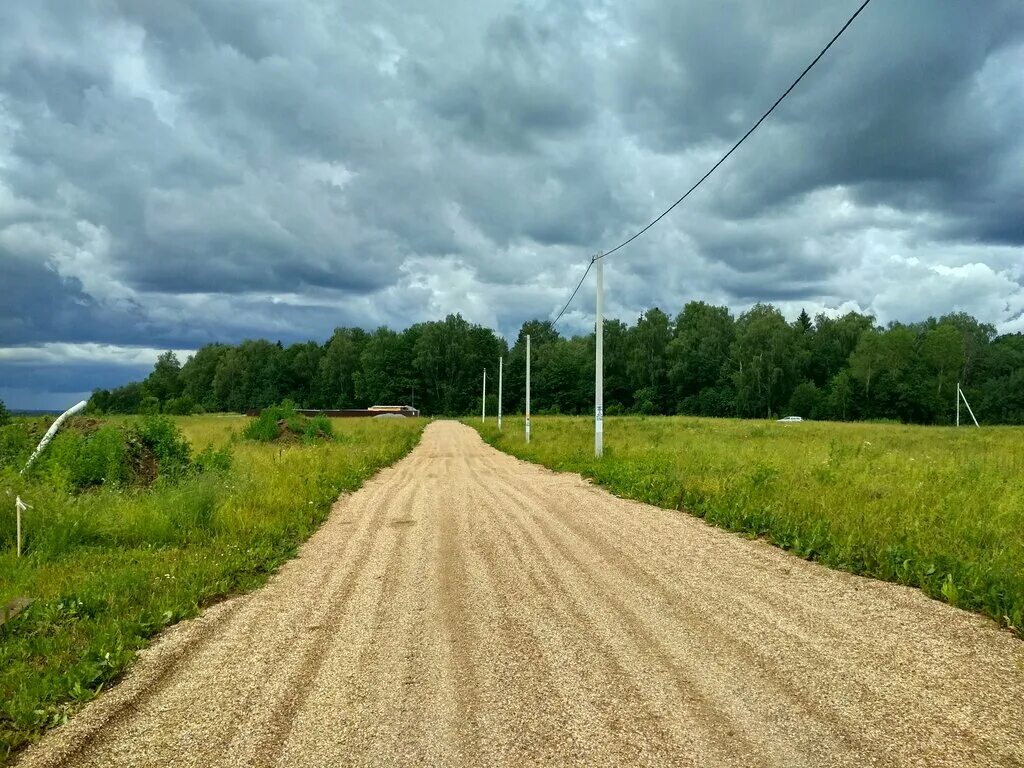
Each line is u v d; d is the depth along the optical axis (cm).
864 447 2125
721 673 464
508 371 11931
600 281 2138
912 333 8500
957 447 2475
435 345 11969
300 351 12838
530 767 353
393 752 374
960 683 441
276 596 700
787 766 346
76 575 762
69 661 520
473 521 1102
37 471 1278
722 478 1346
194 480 1258
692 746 368
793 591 660
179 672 501
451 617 605
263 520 1056
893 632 540
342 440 3259
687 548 856
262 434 3066
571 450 2394
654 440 2859
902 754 355
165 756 379
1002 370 8812
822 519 912
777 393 9275
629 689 442
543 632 555
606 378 11106
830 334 10012
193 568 784
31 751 391
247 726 411
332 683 470
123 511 1031
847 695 425
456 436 4731
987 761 347
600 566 769
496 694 442
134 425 1569
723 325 10394
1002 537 805
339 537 1008
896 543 780
